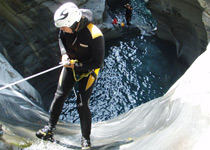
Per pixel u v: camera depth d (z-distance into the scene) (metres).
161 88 8.64
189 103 2.80
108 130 4.31
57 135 3.34
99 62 2.50
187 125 2.37
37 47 7.79
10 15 6.89
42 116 4.64
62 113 7.57
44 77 8.12
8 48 6.99
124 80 8.96
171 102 3.42
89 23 2.43
